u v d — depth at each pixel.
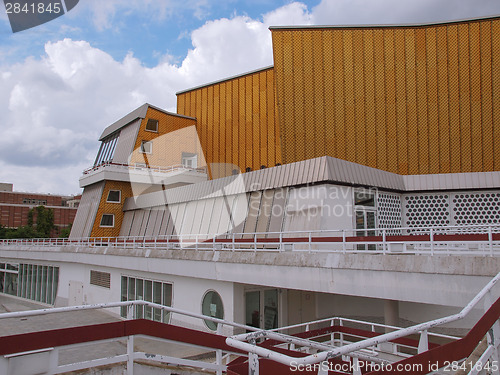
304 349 9.08
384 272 9.33
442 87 23.70
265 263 11.96
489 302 4.82
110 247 21.22
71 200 98.62
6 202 86.94
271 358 3.02
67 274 26.03
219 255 13.70
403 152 24.03
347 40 25.22
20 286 31.69
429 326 3.94
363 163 24.34
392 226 19.36
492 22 22.89
